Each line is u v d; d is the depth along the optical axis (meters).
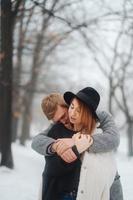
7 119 15.14
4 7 14.77
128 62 34.25
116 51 33.59
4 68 15.07
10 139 15.20
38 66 30.80
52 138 4.09
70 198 3.92
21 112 34.97
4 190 11.26
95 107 3.93
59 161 3.91
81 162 3.92
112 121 4.07
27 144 40.47
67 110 4.13
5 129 15.09
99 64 34.16
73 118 3.96
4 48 14.97
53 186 3.97
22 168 15.96
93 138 3.86
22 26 25.66
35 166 17.77
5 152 15.11
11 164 15.14
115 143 3.92
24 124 36.81
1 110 15.17
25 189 11.63
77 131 4.02
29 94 34.56
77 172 3.92
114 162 3.96
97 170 3.82
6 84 15.01
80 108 3.94
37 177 14.47
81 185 3.82
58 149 3.84
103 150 3.88
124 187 12.59
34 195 10.91
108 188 3.87
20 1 14.81
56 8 21.98
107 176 3.85
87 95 3.95
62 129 4.12
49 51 29.72
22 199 10.32
